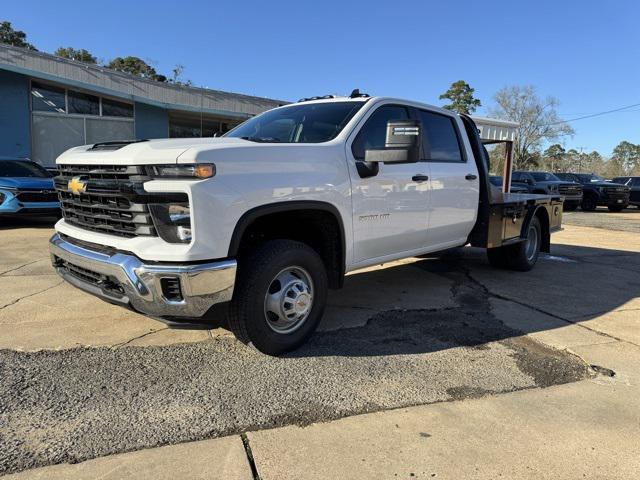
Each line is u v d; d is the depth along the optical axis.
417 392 3.20
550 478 2.37
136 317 4.48
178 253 2.99
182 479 2.27
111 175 3.29
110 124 17.81
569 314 5.06
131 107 18.09
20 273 6.05
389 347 3.97
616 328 4.65
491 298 5.59
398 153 3.83
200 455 2.46
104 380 3.23
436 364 3.67
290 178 3.49
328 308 5.00
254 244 3.69
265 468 2.37
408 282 6.26
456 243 5.65
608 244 10.66
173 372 3.38
